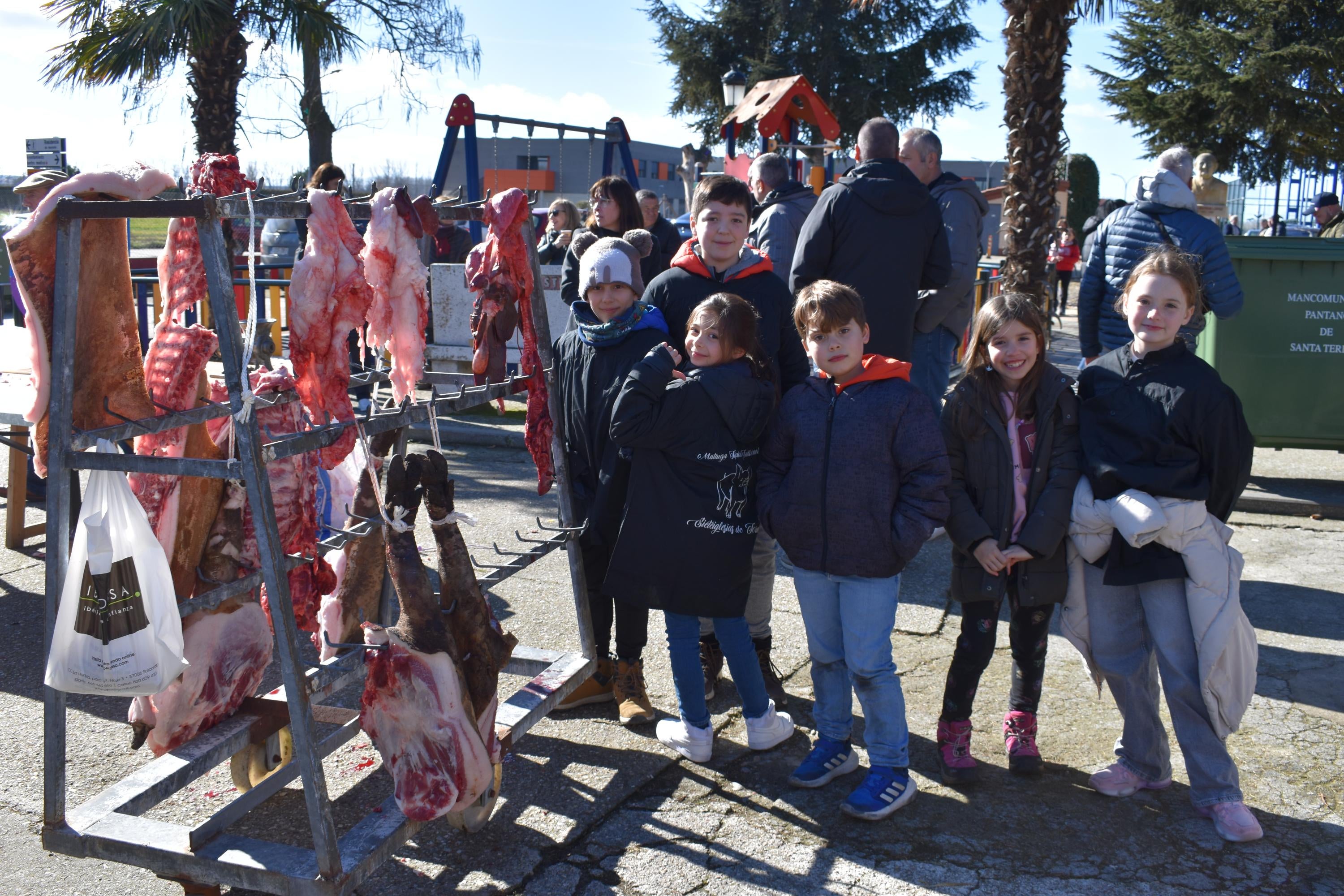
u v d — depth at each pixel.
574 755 3.37
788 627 4.50
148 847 2.34
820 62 36.75
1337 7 29.38
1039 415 3.04
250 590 2.69
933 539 5.82
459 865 2.74
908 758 3.17
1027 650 3.22
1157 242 4.75
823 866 2.76
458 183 15.12
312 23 11.05
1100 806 3.08
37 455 2.55
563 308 8.88
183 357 2.64
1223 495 2.94
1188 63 31.27
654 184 32.19
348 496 3.91
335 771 3.22
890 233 4.48
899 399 2.98
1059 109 7.30
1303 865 2.79
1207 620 2.89
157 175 2.39
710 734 3.34
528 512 6.07
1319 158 30.42
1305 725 3.60
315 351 2.54
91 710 3.55
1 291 8.20
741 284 3.58
